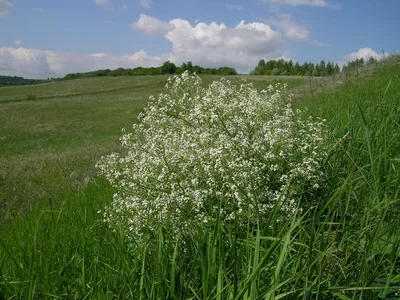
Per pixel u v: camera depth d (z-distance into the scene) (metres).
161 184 4.23
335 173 4.36
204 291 2.57
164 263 2.97
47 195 9.33
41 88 82.38
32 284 2.86
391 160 4.16
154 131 5.22
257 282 2.59
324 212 3.89
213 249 2.77
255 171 3.86
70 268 3.41
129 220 4.06
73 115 41.34
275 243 2.50
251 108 4.82
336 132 5.38
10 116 41.06
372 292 2.79
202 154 4.09
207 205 3.90
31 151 23.75
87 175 10.73
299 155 4.34
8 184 11.39
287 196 3.75
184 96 5.34
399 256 2.95
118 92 68.75
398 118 5.41
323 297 2.71
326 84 15.69
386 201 3.11
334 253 3.16
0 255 3.69
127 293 2.94
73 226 4.66
